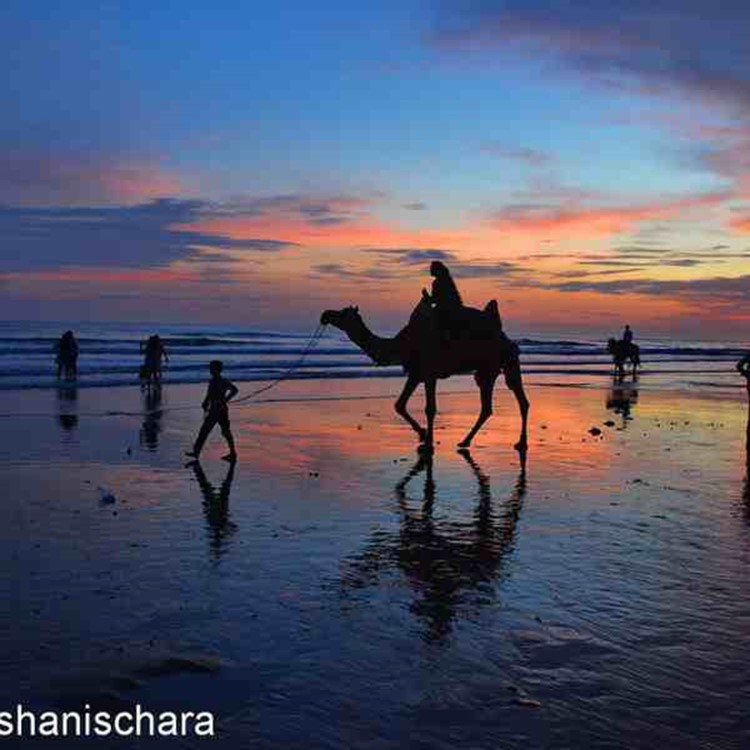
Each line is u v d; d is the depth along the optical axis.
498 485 11.34
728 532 8.84
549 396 27.12
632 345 38.19
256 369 38.81
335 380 33.19
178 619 5.96
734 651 5.55
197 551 7.77
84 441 14.84
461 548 8.06
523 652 5.48
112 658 5.23
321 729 4.40
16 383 27.88
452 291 14.58
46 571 7.02
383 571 7.27
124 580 6.83
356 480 11.59
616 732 4.41
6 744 4.18
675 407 23.66
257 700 4.72
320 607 6.30
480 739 4.31
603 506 10.06
